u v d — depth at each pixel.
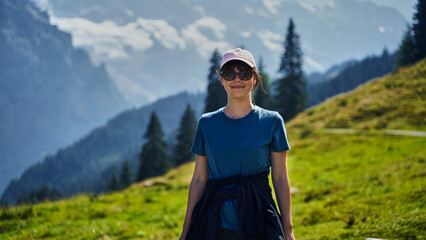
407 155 16.72
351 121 34.16
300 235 6.85
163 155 64.75
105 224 10.23
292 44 59.62
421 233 5.02
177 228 9.05
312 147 27.83
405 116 29.80
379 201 7.48
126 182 83.62
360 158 20.20
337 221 7.30
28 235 9.23
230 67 2.66
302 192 12.66
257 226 2.54
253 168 2.67
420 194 7.04
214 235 2.61
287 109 59.03
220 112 2.79
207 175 2.94
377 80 44.69
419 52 58.69
